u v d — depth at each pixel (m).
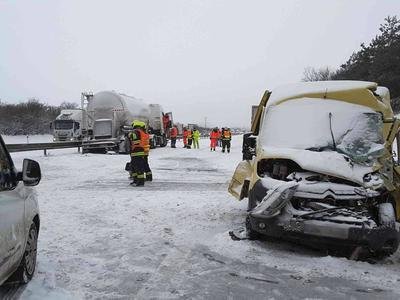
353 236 5.53
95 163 19.69
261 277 5.22
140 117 30.09
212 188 12.41
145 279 5.08
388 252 5.92
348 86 7.19
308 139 6.63
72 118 38.34
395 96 38.06
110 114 27.06
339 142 6.52
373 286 5.01
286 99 7.30
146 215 8.52
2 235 3.74
